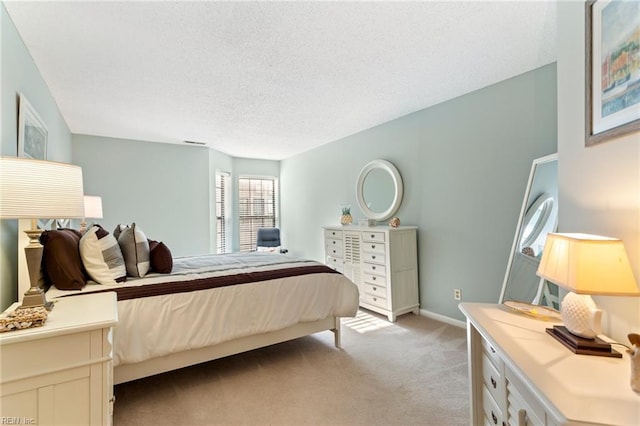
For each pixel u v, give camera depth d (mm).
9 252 1684
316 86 2832
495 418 1269
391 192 3895
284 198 6453
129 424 1700
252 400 1922
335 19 1855
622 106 1086
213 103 3223
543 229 2320
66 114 3527
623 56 1078
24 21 1831
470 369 1479
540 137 2529
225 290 2131
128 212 4730
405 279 3461
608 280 983
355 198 4512
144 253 2172
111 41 2064
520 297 2482
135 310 1793
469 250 3074
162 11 1758
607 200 1196
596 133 1225
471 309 1492
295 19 1850
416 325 3205
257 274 2375
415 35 2043
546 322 1315
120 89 2850
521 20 1896
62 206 1285
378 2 1712
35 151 2305
